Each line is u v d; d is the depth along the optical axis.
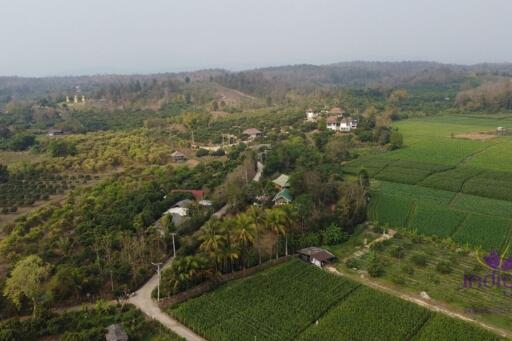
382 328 61.44
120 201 103.25
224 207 105.06
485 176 124.75
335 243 90.88
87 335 58.66
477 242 88.00
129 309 66.75
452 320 62.53
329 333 60.75
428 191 116.44
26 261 69.38
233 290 72.00
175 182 119.81
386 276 77.12
